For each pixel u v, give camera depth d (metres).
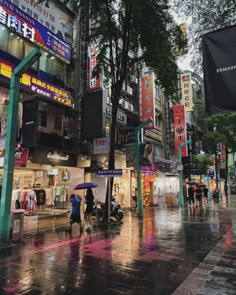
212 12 6.64
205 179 38.41
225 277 5.21
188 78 28.47
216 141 31.12
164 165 24.52
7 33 12.87
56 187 15.50
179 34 12.07
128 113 21.22
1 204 7.83
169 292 4.50
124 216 15.55
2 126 8.49
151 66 13.41
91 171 17.27
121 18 12.45
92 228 11.02
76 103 16.72
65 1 13.70
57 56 15.58
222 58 5.35
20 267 5.80
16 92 8.37
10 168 8.00
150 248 7.61
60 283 4.89
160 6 11.89
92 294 4.41
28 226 11.18
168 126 28.80
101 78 16.55
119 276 5.29
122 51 12.78
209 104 5.34
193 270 5.66
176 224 12.32
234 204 26.12
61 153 15.34
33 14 14.63
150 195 23.83
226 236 9.44
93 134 15.45
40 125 14.41
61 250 7.33
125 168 20.33
